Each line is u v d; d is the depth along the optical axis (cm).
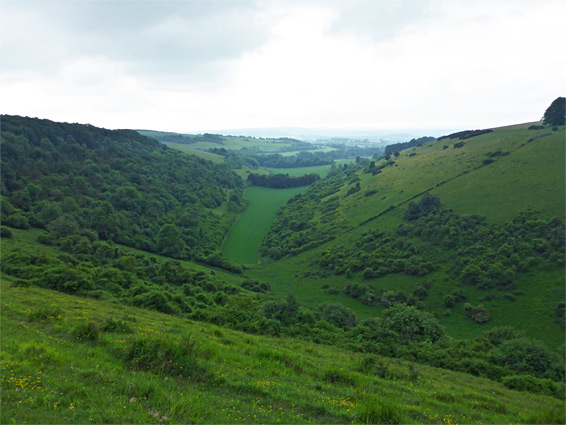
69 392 871
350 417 1027
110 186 10900
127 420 780
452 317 5916
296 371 1548
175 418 831
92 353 1279
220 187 15738
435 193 10081
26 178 9112
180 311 3569
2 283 3450
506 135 12925
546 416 1392
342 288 7525
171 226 8862
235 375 1259
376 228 9662
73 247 6519
